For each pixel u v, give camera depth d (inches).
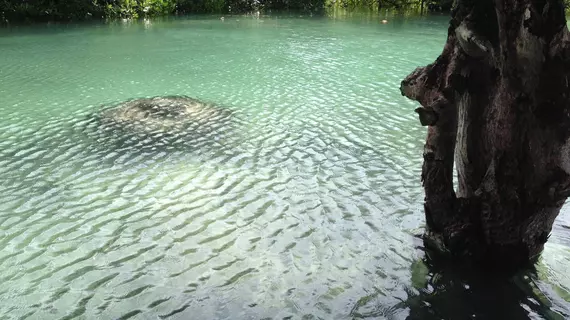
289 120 449.4
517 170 193.0
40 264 229.5
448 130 216.2
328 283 212.1
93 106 500.7
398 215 271.9
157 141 394.6
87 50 827.4
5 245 245.8
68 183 317.1
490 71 193.2
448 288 206.8
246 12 1496.1
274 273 219.8
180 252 238.1
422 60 743.7
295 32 1048.2
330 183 313.9
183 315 193.2
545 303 195.8
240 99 527.2
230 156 361.7
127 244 245.8
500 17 173.3
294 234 252.8
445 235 225.0
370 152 367.9
